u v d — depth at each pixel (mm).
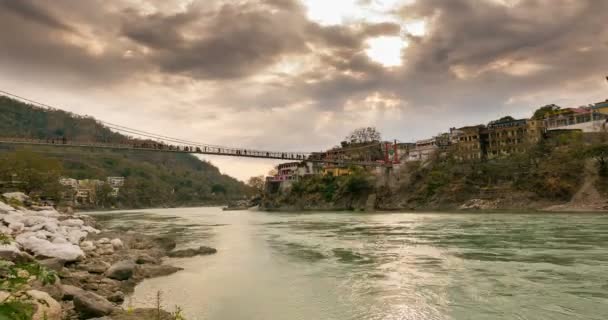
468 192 86688
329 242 31984
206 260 23594
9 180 59938
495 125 98625
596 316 11953
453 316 12203
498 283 16141
